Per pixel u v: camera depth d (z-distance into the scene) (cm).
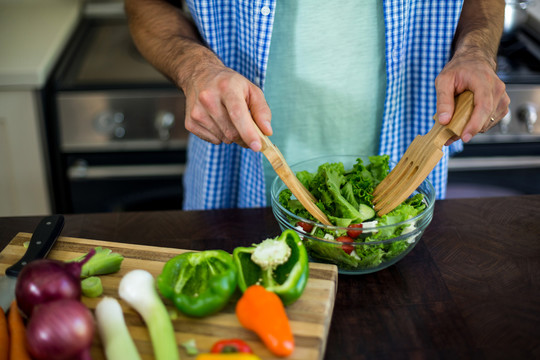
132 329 79
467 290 90
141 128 176
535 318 84
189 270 84
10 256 93
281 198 98
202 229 107
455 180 186
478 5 124
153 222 109
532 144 177
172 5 133
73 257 92
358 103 125
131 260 92
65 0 213
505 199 116
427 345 80
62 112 171
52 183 182
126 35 202
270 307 74
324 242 87
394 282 92
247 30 117
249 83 94
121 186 184
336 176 95
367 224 89
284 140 129
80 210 187
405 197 89
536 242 102
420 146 90
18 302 74
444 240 103
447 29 121
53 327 66
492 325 83
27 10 206
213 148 132
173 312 80
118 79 173
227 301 79
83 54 188
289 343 72
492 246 101
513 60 177
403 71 126
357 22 117
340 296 89
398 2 113
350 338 81
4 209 185
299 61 120
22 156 176
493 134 175
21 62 166
